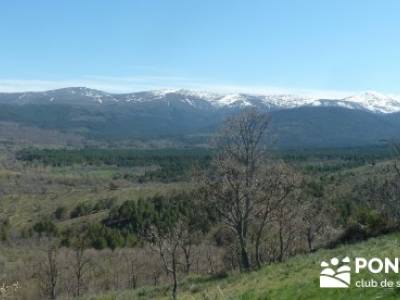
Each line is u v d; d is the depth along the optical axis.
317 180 119.19
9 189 193.50
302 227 61.25
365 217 49.06
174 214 112.56
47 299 72.44
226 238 78.06
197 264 77.25
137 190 169.38
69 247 110.50
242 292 28.89
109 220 134.00
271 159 53.19
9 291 33.41
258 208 52.88
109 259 93.25
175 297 40.69
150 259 84.81
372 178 89.31
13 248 113.88
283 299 22.98
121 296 54.22
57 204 166.38
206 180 52.09
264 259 65.50
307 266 31.83
